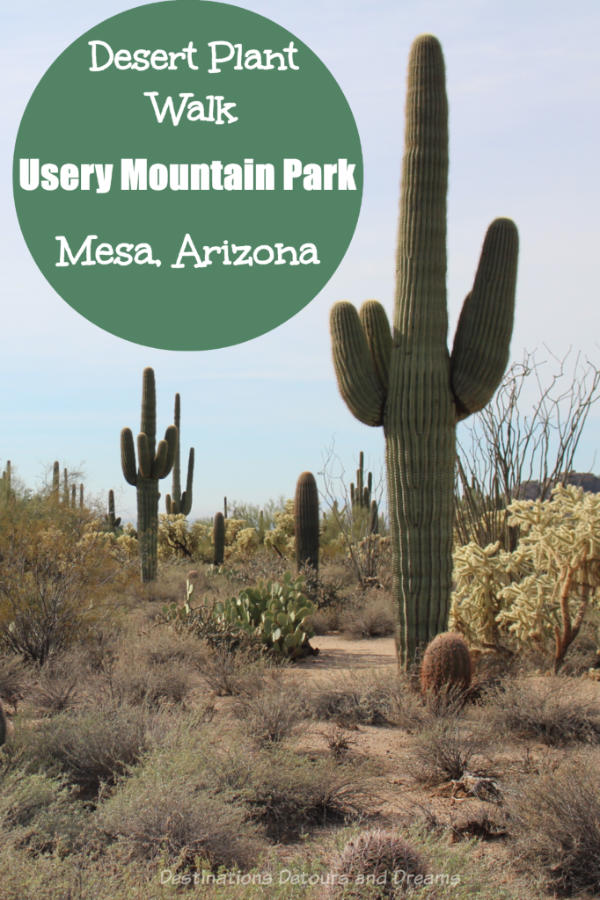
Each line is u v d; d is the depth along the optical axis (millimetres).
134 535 32000
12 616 11352
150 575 22109
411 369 10242
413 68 10602
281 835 5527
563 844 4871
